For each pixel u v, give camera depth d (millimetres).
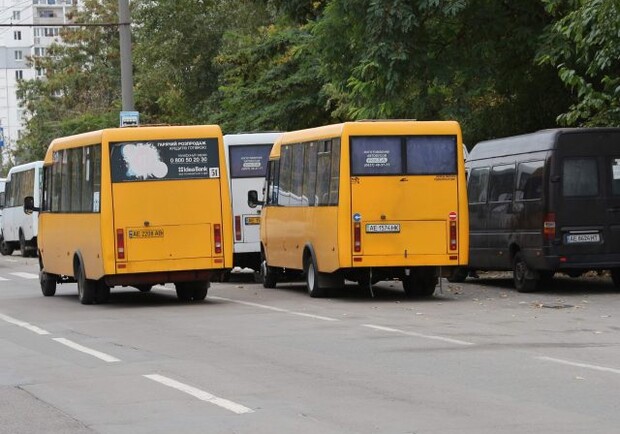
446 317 26547
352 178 31234
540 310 27812
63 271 35375
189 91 84188
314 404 14938
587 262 31625
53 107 110375
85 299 33156
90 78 108188
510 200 33656
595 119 35438
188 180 31844
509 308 28531
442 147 31656
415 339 22047
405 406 14625
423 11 40625
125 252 31375
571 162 31703
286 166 36250
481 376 17016
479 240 35750
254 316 27891
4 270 56688
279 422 13727
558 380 16469
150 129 31703
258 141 43250
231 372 18078
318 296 33438
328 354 20094
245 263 43562
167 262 31578
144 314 29391
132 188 31484
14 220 74438
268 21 78500
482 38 43031
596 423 13148
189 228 31797
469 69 42719
